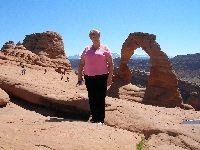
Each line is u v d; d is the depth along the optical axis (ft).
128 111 27.07
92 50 23.88
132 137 19.85
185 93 216.74
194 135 19.31
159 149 17.58
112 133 19.89
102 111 24.82
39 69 140.67
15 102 37.68
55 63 173.37
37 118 23.18
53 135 17.67
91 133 19.03
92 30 23.73
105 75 24.06
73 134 18.30
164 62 106.63
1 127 17.90
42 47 176.14
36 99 35.83
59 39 188.24
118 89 110.42
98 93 24.35
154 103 99.40
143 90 106.63
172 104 101.55
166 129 20.94
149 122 23.13
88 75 24.09
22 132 17.58
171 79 104.27
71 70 188.55
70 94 35.73
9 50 136.05
